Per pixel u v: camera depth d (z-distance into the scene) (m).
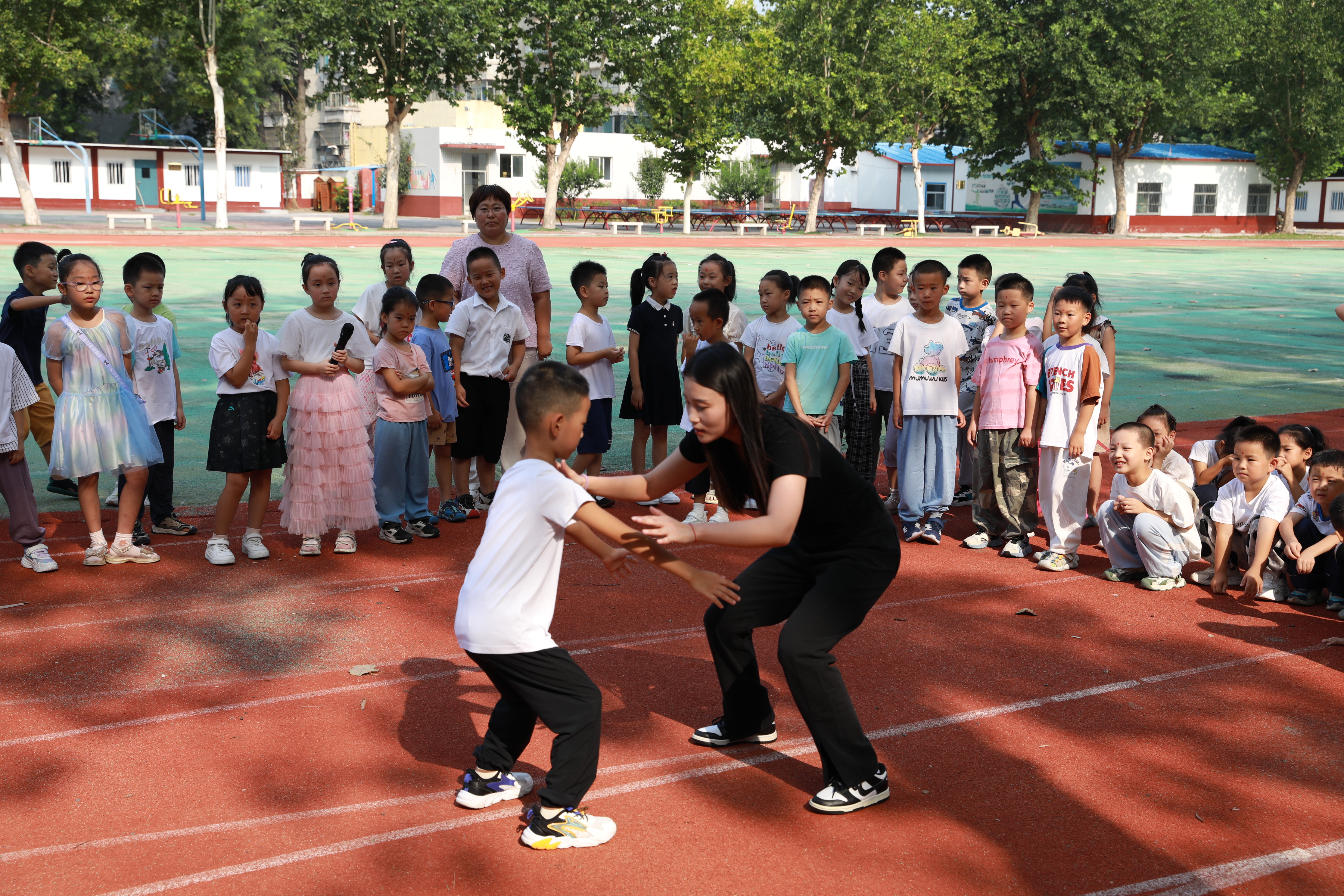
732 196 56.47
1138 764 4.00
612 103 42.25
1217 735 4.25
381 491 6.70
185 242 31.78
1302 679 4.81
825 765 3.69
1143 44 44.25
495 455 7.20
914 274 6.62
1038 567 6.45
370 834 3.47
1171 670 4.89
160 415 6.68
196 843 3.40
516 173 55.78
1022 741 4.17
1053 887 3.23
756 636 5.31
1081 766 3.98
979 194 55.94
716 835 3.49
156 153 51.44
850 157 46.38
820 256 32.31
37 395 6.45
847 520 3.64
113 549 6.18
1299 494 6.05
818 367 6.66
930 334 6.66
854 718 3.61
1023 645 5.18
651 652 5.01
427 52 38.25
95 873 3.24
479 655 3.36
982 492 6.80
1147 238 47.50
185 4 36.56
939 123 48.19
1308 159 50.03
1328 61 47.59
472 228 44.09
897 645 5.14
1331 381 13.71
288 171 65.06
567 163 54.84
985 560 6.60
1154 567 6.04
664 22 42.06
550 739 4.21
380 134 59.34
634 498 3.74
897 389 6.88
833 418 6.82
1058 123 46.62
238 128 63.97
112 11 34.12
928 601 5.79
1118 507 6.12
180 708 4.37
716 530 3.31
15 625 5.23
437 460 7.29
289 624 5.32
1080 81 44.44
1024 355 6.39
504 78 42.88
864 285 7.05
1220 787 3.84
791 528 3.36
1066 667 4.91
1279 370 14.58
